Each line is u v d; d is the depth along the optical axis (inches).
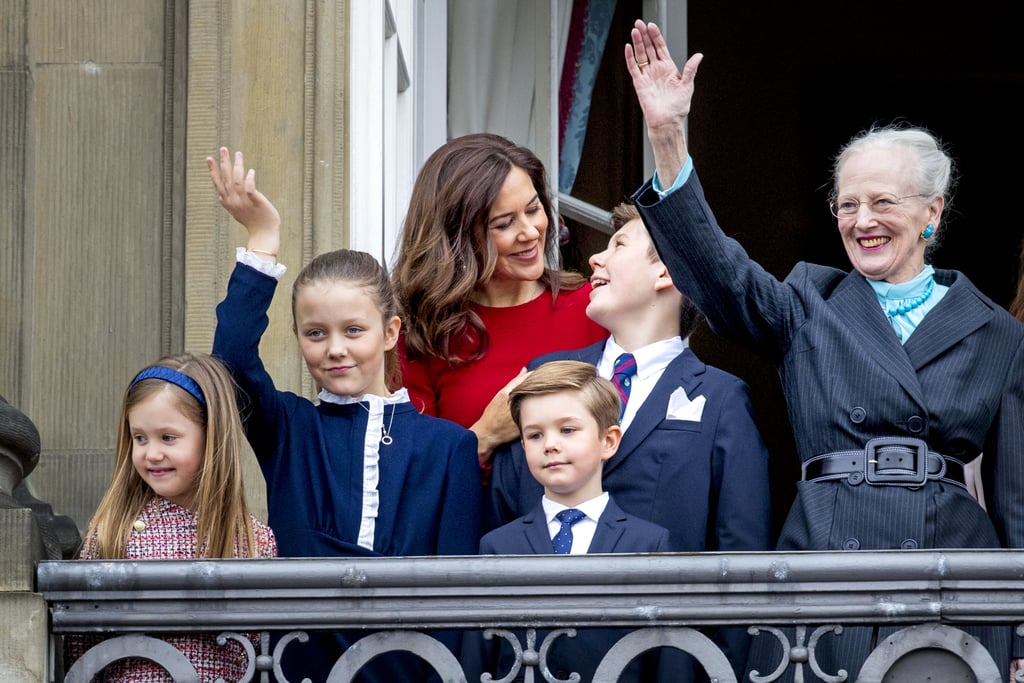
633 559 550.3
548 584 549.0
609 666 547.2
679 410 656.4
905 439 601.9
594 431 626.2
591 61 1021.8
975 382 609.6
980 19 1321.4
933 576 550.6
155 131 773.3
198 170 766.5
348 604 549.3
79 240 765.3
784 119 1293.1
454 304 703.7
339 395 642.8
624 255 684.7
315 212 765.9
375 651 545.6
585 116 1014.4
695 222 611.2
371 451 633.0
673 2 1047.6
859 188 625.6
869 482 600.4
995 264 1349.7
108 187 768.3
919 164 624.1
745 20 1302.9
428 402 704.4
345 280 639.1
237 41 777.6
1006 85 1330.0
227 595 547.5
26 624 539.5
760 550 626.5
